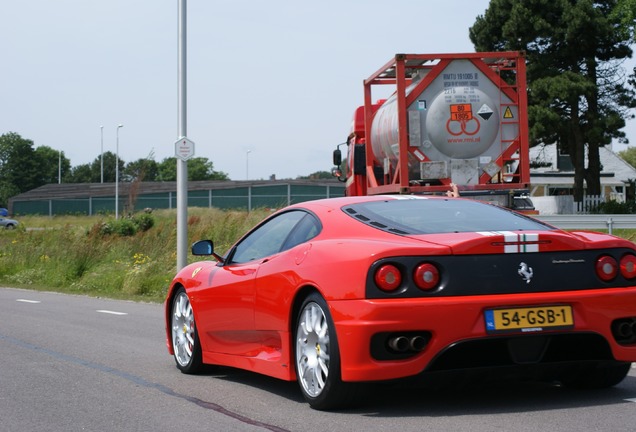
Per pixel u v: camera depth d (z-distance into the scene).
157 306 15.16
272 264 6.25
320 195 83.81
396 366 5.20
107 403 6.28
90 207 85.44
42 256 24.55
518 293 5.29
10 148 159.12
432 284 5.20
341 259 5.46
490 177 16.97
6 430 5.48
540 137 41.06
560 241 5.42
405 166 16.81
